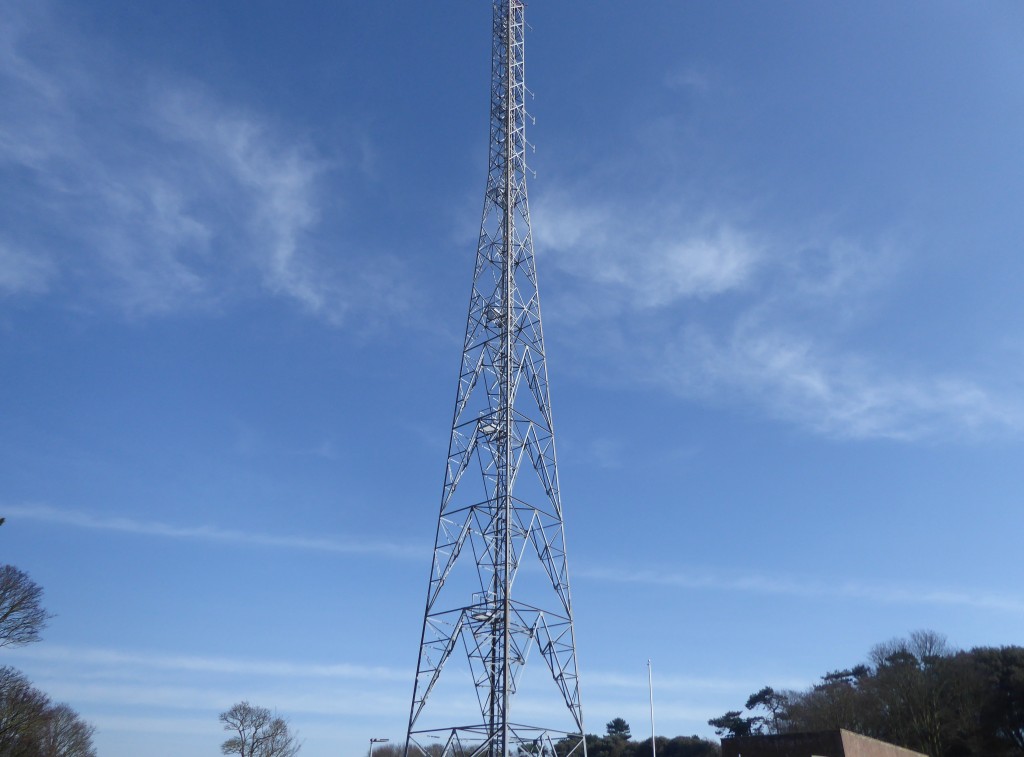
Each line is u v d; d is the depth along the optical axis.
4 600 57.62
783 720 105.88
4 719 61.78
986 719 87.88
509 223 47.97
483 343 45.97
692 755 107.12
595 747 115.56
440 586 41.25
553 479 44.06
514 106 51.25
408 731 38.69
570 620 41.03
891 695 94.31
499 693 38.19
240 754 90.50
